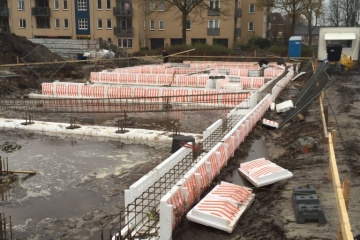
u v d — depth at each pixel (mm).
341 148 10938
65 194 9750
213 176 9859
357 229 6719
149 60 44281
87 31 56938
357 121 13906
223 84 24422
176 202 7570
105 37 57062
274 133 14820
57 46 44844
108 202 9305
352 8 68875
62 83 24422
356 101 17594
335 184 6836
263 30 62312
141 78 27234
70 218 8547
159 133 14844
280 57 40969
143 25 58469
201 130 16188
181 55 44875
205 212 7625
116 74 27984
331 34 30422
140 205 7480
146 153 12930
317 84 16281
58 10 56812
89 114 19484
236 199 8203
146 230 7422
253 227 7422
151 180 8367
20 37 35812
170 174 8930
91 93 23750
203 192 9148
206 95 20344
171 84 26422
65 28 57250
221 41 57781
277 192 9000
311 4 50438
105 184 10352
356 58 30203
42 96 24609
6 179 10555
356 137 11977
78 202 9312
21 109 20672
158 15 58344
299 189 8148
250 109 16750
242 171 10305
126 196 7793
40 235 7875
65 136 15070
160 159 12281
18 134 15398
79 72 34625
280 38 60500
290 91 23656
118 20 56531
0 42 33188
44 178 10773
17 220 8461
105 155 12734
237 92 20734
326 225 7090
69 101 22609
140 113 19625
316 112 15680
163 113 19594
